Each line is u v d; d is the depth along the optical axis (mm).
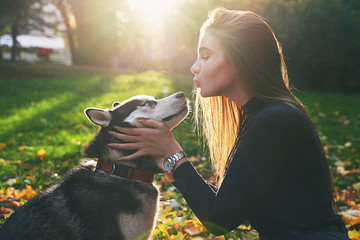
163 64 17828
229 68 1941
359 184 4422
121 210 2184
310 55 16266
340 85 17406
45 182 4387
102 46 19125
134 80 13258
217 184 2559
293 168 1787
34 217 2061
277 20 15836
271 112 1780
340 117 9930
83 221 2078
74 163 5043
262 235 1956
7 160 5109
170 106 2510
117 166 2299
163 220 3195
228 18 1976
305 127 1777
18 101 9328
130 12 19219
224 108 2377
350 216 3551
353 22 16703
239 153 1811
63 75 15344
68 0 19484
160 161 2383
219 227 1858
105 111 2377
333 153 6238
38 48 29406
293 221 1788
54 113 7980
